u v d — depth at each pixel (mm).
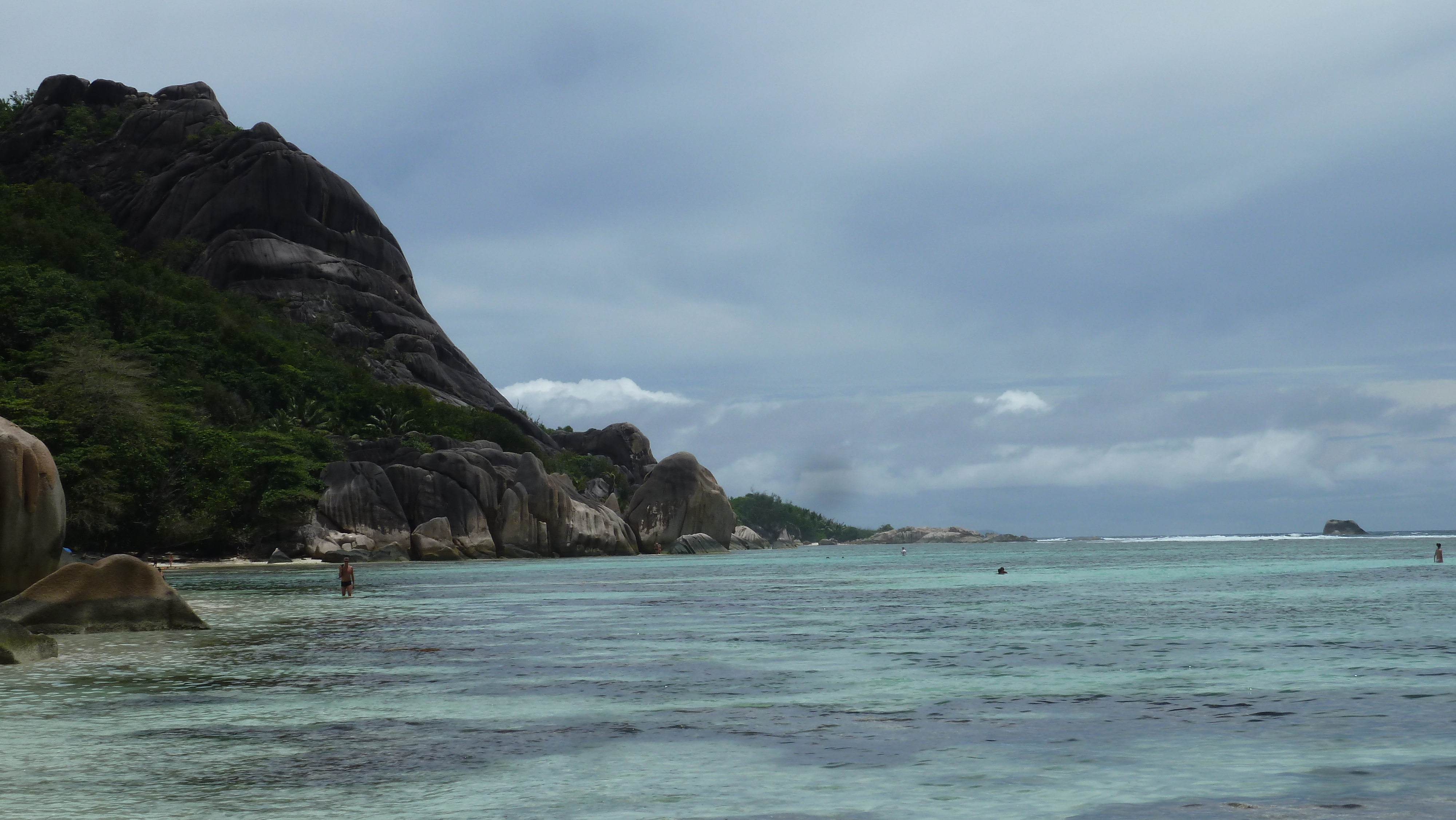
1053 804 9883
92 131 190375
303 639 25344
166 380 101250
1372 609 33781
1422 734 12977
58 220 149750
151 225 170375
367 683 17844
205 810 9781
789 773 11172
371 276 171750
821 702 15773
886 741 12773
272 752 12289
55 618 25594
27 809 9828
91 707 15375
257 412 114688
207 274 160375
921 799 10062
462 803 10008
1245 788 10406
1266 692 16391
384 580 58750
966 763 11570
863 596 43125
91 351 82250
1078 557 108875
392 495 91125
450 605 37906
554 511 101875
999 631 26953
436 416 140375
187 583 54469
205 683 17859
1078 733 13227
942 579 59625
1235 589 46344
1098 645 23469
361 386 136625
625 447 179500
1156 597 41375
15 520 30016
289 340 144125
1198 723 13836
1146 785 10570
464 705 15578
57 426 70062
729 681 18047
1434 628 26922
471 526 94375
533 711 15031
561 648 23250
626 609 35938
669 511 120938
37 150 186875
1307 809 9594
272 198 167750
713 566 84125
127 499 73250
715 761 11758
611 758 11930
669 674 18891
